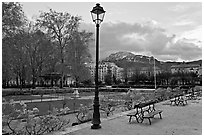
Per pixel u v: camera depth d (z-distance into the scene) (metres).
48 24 44.56
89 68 48.91
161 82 73.69
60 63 45.88
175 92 28.97
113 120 11.39
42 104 21.34
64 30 45.72
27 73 48.25
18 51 31.62
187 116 12.80
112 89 50.03
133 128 9.43
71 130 9.02
